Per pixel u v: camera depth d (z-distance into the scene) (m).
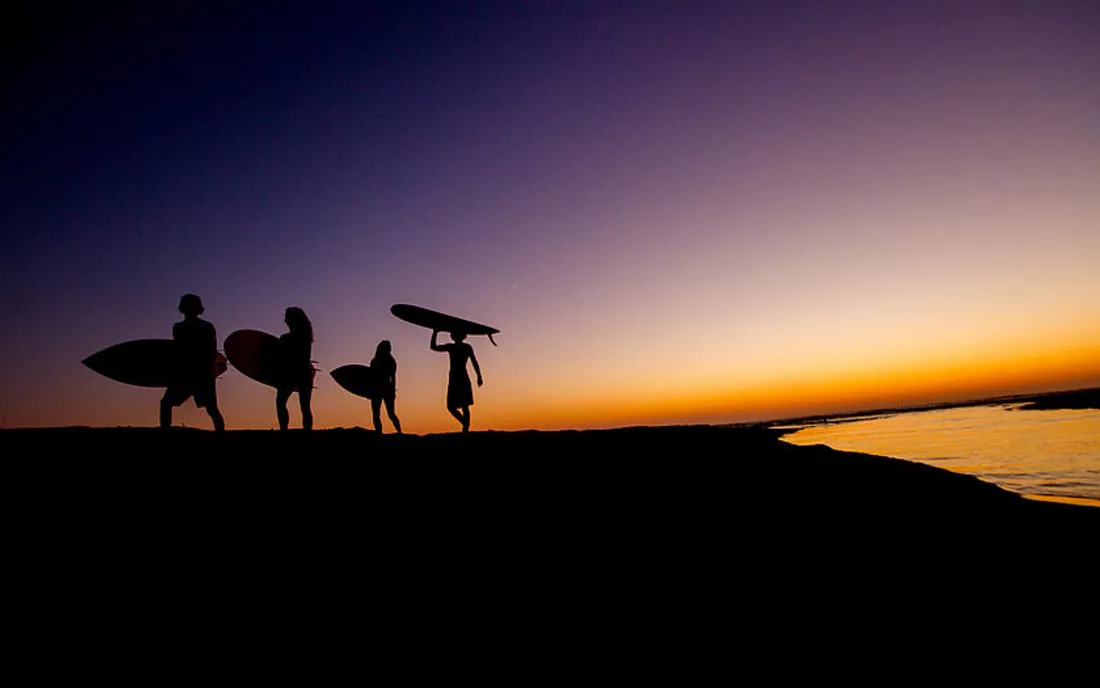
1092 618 3.16
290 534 3.66
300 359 6.88
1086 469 11.86
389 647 2.61
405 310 8.22
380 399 7.96
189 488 4.29
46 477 4.25
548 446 6.76
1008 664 2.71
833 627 2.96
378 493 4.45
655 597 3.15
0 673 2.23
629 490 4.79
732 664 2.61
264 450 5.66
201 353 6.38
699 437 7.87
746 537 3.97
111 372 7.09
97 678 2.29
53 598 2.79
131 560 3.21
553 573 3.37
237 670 2.39
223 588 3.02
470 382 8.05
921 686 2.50
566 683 2.42
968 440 20.62
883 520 4.45
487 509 4.24
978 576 3.65
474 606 2.99
